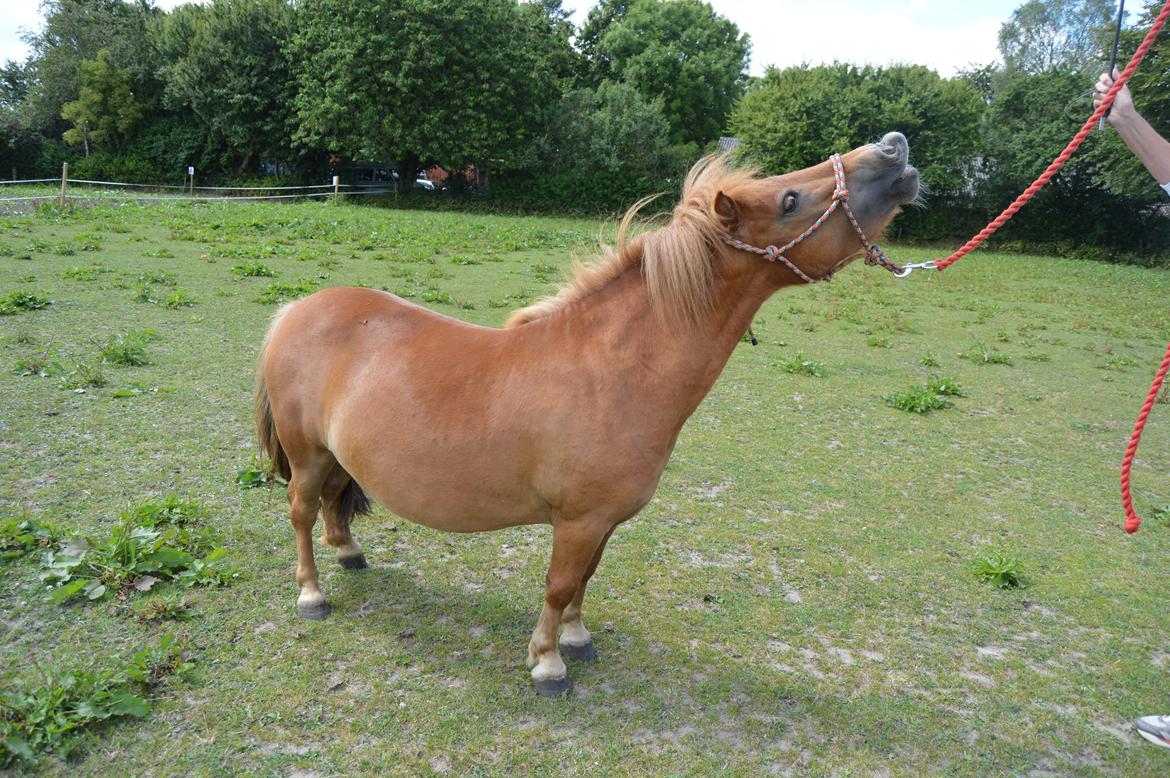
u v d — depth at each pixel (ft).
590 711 9.91
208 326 27.58
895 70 98.43
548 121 110.83
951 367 32.17
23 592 11.27
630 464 9.12
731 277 8.90
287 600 11.87
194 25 115.34
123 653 10.14
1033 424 24.89
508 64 102.78
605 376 9.12
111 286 32.55
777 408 24.62
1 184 100.37
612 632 11.85
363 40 96.27
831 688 10.82
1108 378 31.60
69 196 66.69
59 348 23.29
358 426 9.90
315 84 101.96
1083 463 21.42
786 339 35.81
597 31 150.82
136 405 19.39
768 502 17.33
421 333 10.32
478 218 89.51
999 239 101.91
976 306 49.47
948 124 95.81
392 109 101.71
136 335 24.72
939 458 21.08
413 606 12.08
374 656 10.69
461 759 8.88
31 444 16.47
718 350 9.20
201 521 14.03
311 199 100.99
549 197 110.22
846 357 32.76
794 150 96.58
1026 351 36.40
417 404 9.61
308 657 10.54
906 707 10.50
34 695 8.79
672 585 13.42
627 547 14.73
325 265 42.04
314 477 11.16
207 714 9.24
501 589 12.80
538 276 45.39
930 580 14.23
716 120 144.36
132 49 121.90
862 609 13.07
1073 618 13.20
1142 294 60.80
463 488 9.60
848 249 8.48
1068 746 9.98
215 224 55.06
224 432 18.21
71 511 13.78
